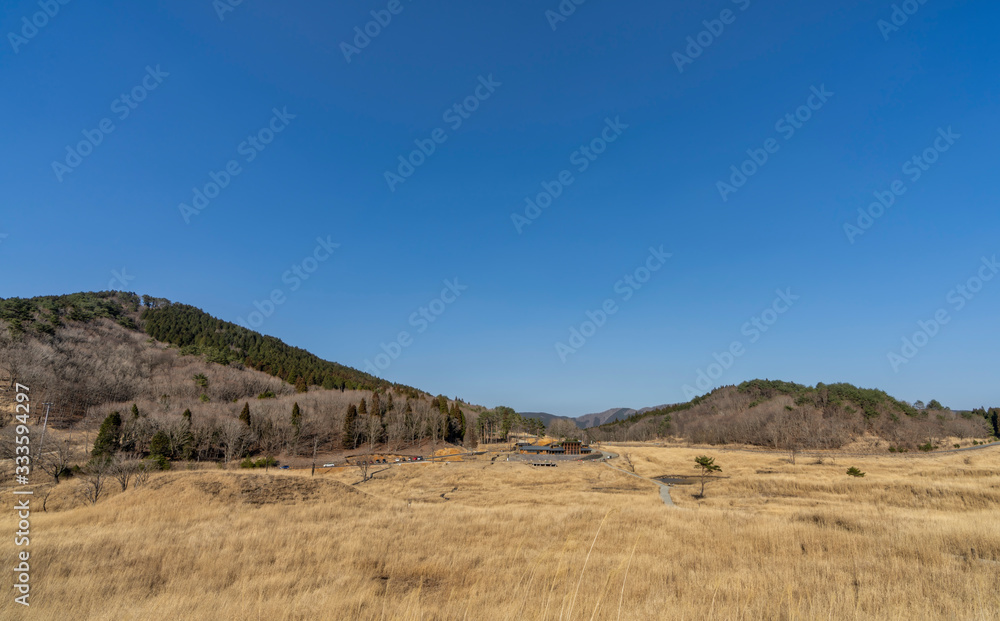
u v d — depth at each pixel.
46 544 19.50
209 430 95.06
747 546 20.97
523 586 13.80
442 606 12.16
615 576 15.20
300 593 13.05
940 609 10.40
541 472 91.06
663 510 37.25
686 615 9.98
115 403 112.88
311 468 93.62
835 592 11.73
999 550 17.47
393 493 62.34
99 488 45.88
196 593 13.44
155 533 23.66
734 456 120.69
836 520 27.98
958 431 150.12
